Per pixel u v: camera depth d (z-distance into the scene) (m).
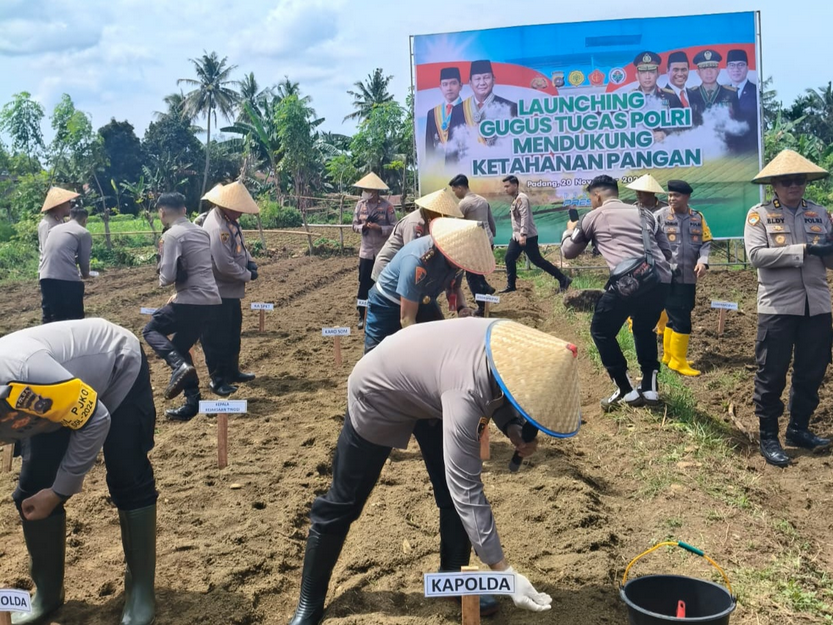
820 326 6.30
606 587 4.14
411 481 5.68
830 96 66.62
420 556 4.55
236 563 4.52
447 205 6.15
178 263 7.10
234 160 70.56
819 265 6.27
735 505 5.26
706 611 3.54
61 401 3.36
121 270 22.42
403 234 7.00
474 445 3.31
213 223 7.77
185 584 4.31
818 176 6.18
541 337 3.33
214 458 6.18
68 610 4.09
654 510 5.20
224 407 5.93
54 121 32.50
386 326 5.79
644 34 15.20
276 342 10.37
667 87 15.27
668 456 6.08
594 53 15.33
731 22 15.02
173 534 4.91
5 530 5.04
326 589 3.90
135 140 68.12
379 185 10.78
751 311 11.76
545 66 15.45
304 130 46.12
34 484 3.85
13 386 3.29
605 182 7.10
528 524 4.90
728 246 16.14
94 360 3.72
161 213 7.25
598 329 7.00
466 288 14.68
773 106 58.19
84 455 3.49
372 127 45.06
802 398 6.56
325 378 8.66
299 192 48.28
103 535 4.93
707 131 15.27
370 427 3.62
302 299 14.68
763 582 4.27
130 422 3.85
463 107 15.67
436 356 3.44
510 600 4.12
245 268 8.06
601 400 7.36
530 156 15.64
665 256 7.12
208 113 63.03
